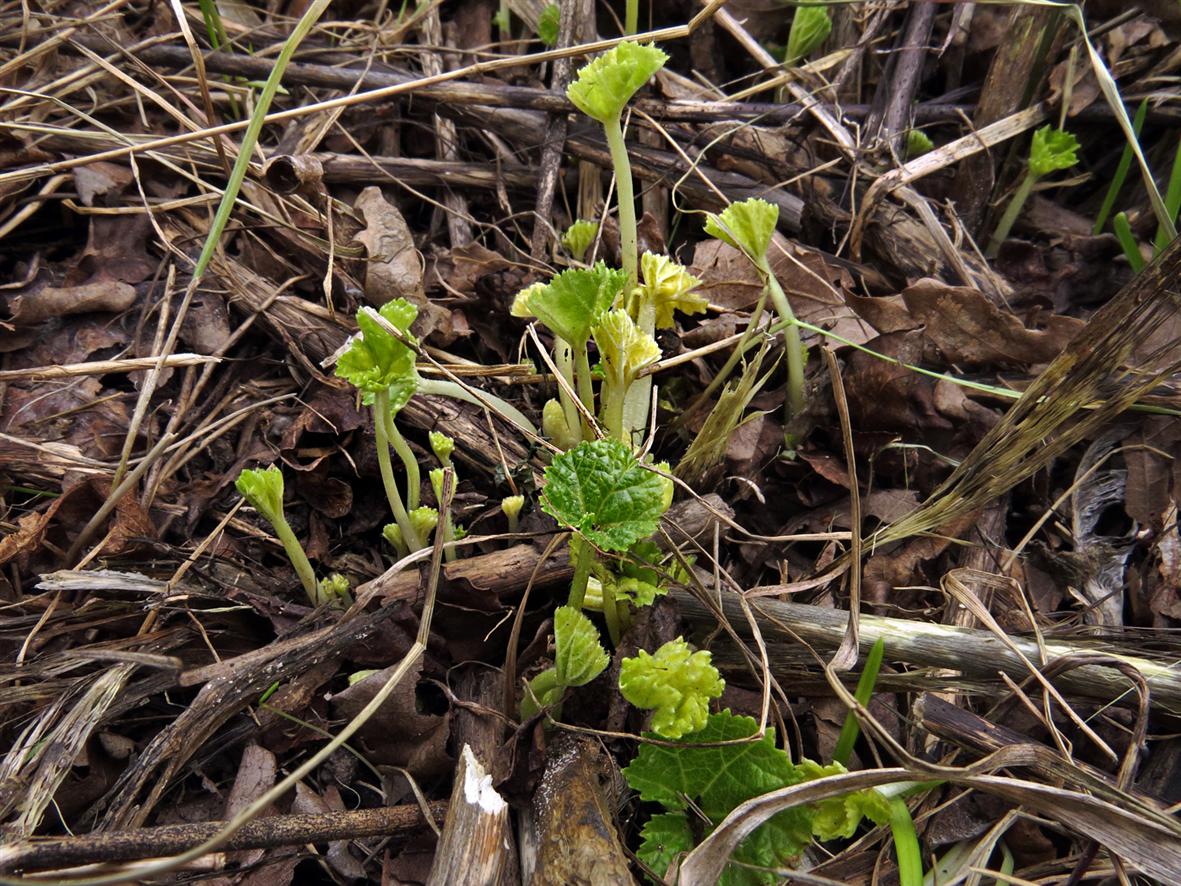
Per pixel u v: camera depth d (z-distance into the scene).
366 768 0.29
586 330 0.29
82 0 0.47
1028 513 0.37
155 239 0.40
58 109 0.43
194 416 0.36
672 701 0.25
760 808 0.24
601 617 0.32
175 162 0.41
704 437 0.32
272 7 0.51
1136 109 0.45
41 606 0.31
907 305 0.38
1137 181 0.47
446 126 0.46
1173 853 0.23
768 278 0.33
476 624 0.30
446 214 0.44
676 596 0.30
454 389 0.32
